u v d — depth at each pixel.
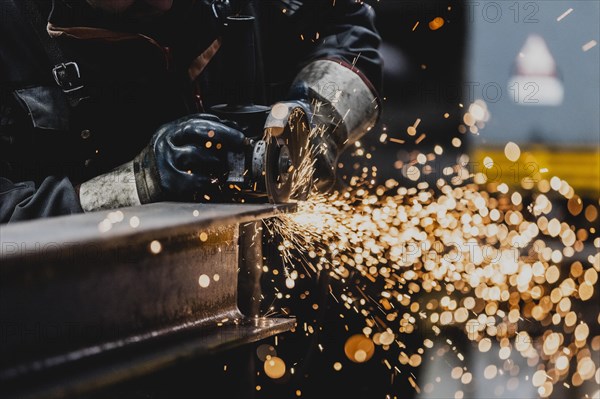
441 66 5.48
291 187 2.35
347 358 3.46
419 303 4.41
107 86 2.46
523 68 6.12
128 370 1.83
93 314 1.87
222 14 2.50
